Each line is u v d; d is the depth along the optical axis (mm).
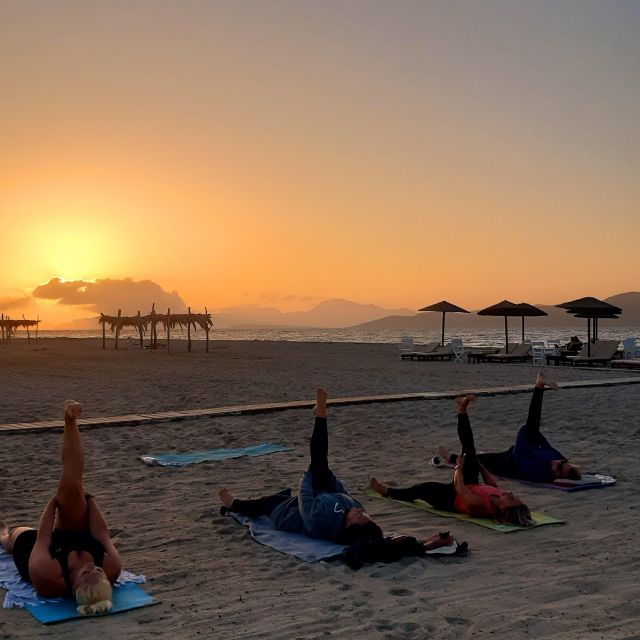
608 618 4191
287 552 5418
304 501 5809
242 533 5980
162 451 10016
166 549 5598
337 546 5504
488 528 6086
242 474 8562
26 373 25859
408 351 34531
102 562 4539
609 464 8844
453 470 8695
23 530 4969
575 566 5125
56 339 83688
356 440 10836
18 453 9859
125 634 3975
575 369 25250
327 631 4012
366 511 6730
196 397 17203
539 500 7094
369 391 18219
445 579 4859
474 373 23984
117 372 26281
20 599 4434
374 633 3986
